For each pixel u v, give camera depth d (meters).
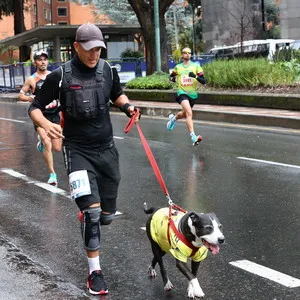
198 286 4.14
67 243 5.91
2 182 9.10
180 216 4.23
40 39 41.00
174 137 13.81
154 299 4.42
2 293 4.48
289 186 8.23
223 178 8.97
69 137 4.59
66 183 8.90
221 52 36.00
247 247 5.64
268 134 13.75
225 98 19.03
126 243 5.86
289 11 50.19
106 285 4.68
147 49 27.11
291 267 5.07
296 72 19.73
